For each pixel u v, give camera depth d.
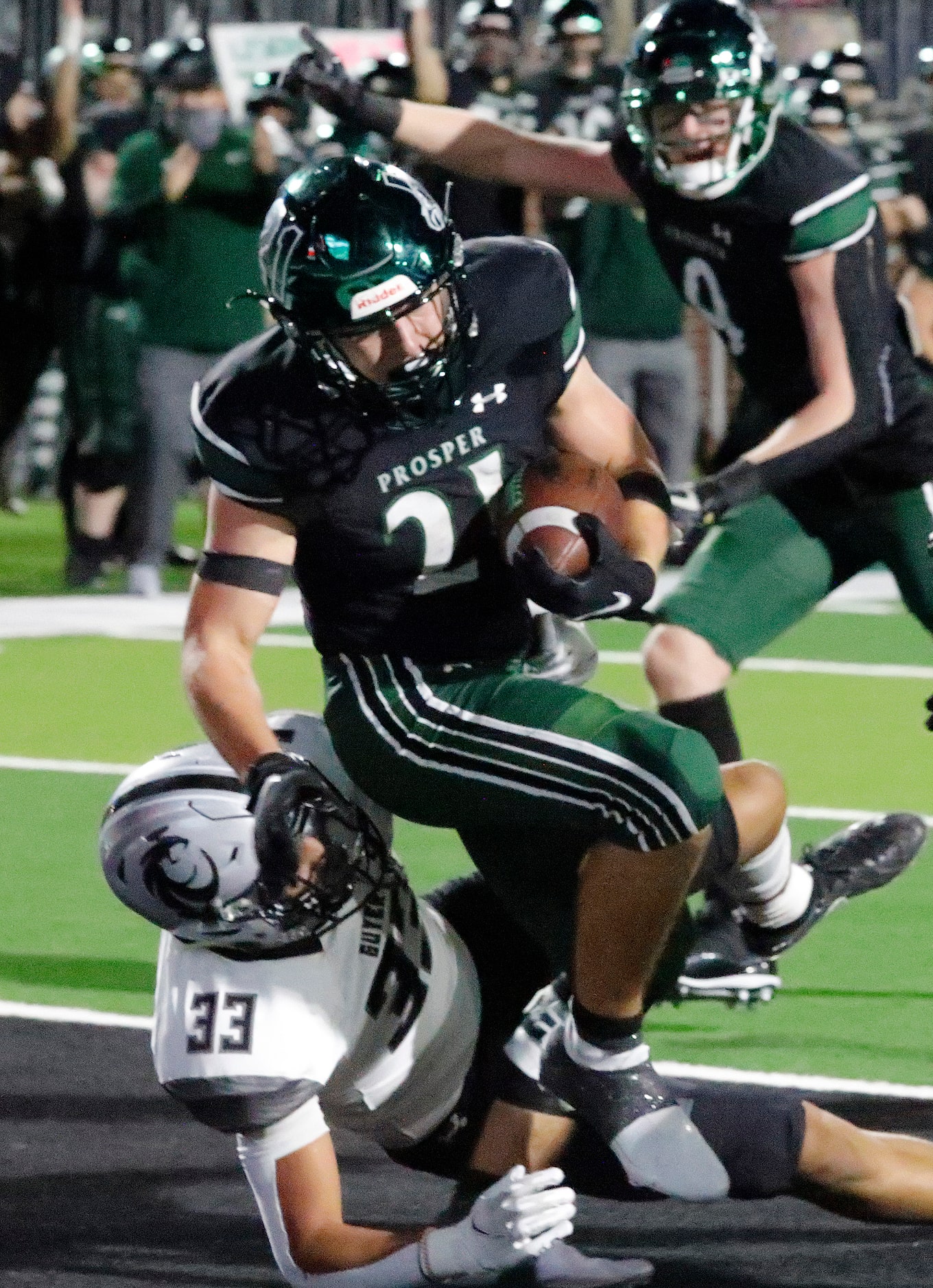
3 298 38.12
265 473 10.73
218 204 34.41
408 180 10.49
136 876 10.08
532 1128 10.66
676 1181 10.30
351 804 10.81
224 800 10.15
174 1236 11.77
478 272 11.05
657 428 35.31
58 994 16.17
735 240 15.38
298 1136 10.34
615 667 29.69
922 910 18.36
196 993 10.27
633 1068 10.47
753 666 29.94
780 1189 10.48
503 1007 11.44
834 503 15.90
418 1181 12.59
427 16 28.44
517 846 11.27
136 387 36.28
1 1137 13.24
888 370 15.59
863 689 28.19
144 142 34.53
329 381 10.56
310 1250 10.28
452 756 10.92
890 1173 10.55
